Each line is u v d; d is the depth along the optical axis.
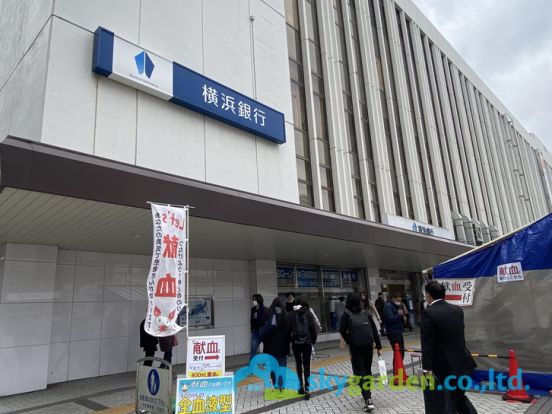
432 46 26.61
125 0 8.89
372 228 12.46
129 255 10.78
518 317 6.93
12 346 8.24
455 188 24.06
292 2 15.68
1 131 9.33
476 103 31.84
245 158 10.90
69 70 7.64
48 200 6.20
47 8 7.87
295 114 14.27
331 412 6.25
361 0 19.62
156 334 5.35
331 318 16.89
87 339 9.65
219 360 5.56
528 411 5.68
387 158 18.23
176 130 9.30
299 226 9.83
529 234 7.05
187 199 7.48
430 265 19.52
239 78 11.41
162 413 5.13
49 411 6.77
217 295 12.59
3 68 10.03
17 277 8.59
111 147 8.00
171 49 9.64
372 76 18.73
